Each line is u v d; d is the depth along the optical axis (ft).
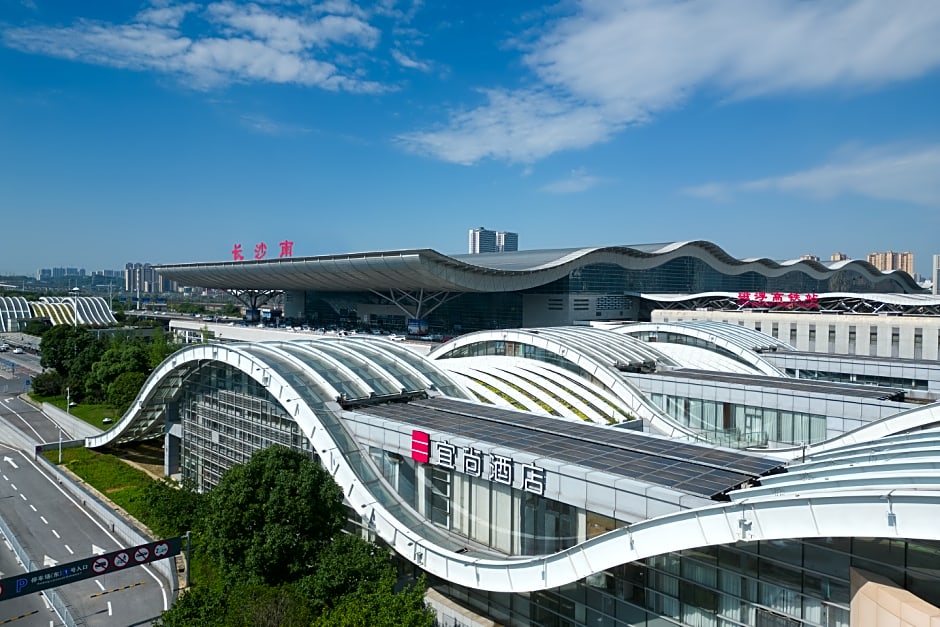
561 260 344.28
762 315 248.32
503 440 83.10
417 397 115.75
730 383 131.64
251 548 81.10
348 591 75.51
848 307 274.98
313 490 85.05
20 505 148.36
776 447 122.83
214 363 138.41
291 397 105.40
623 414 134.10
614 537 61.36
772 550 57.67
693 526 56.08
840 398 113.50
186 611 73.97
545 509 74.79
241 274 415.23
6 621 97.04
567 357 155.33
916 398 116.57
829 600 54.24
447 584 90.22
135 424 169.17
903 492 45.24
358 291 429.79
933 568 47.96
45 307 586.04
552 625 76.18
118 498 148.05
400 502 93.66
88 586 109.09
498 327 381.19
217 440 138.41
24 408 262.26
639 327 210.38
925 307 240.53
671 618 65.00
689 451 77.15
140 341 343.26
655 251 393.91
